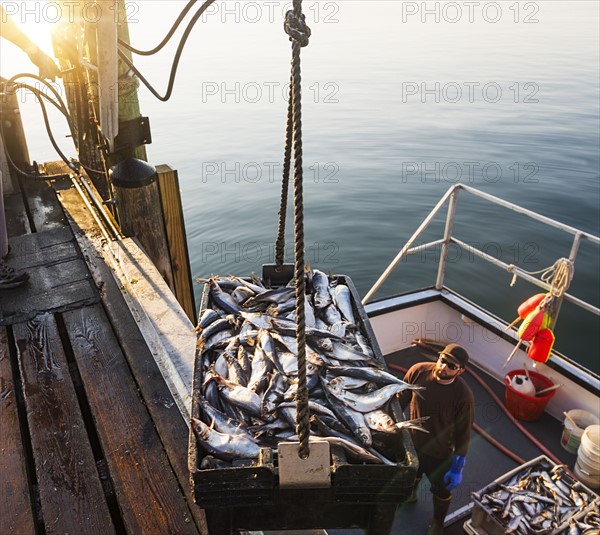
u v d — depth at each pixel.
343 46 43.16
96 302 3.65
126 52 3.80
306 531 2.84
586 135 18.42
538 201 13.59
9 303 3.66
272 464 1.59
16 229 4.95
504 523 3.68
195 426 1.75
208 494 1.59
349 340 2.27
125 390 2.85
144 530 2.10
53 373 2.99
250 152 18.23
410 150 17.95
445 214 13.30
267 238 12.37
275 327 2.32
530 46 39.56
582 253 11.26
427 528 4.10
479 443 4.82
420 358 5.91
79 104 5.10
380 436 1.83
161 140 19.97
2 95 5.55
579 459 4.41
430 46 41.69
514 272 4.97
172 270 4.96
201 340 2.23
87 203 5.30
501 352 5.52
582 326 8.78
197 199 14.38
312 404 1.90
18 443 2.53
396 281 10.72
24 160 6.18
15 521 2.14
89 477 2.34
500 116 21.33
